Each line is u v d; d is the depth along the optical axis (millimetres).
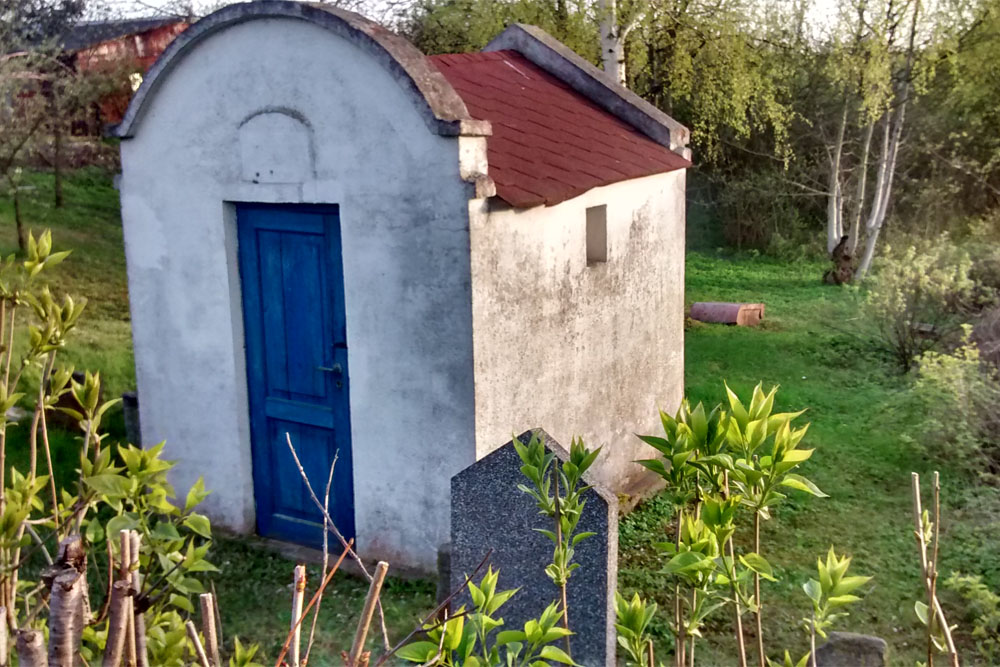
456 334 6070
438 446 6277
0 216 17516
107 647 2195
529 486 4312
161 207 7070
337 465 6840
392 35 6117
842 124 19516
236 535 7223
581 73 9266
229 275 6883
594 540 4145
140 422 7578
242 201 6723
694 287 18734
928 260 12305
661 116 8898
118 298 14977
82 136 21453
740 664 2627
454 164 5852
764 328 14812
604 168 7395
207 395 7172
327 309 6641
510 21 15789
